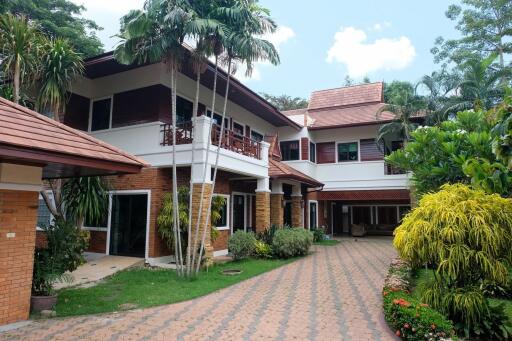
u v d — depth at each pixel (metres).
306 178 20.84
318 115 28.03
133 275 11.58
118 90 15.31
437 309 6.94
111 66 14.49
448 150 10.44
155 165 13.91
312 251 18.53
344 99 29.03
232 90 16.81
